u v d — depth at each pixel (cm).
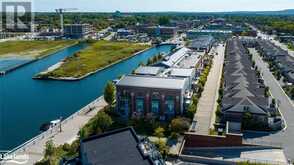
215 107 11212
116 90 10812
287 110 10944
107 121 9069
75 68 18525
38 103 12988
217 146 8350
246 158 7738
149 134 9100
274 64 17625
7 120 11031
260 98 10338
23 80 16750
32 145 8369
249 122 9388
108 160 5281
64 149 7894
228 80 13275
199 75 15538
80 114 10781
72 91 14738
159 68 13625
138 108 10738
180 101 10362
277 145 8375
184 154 8044
